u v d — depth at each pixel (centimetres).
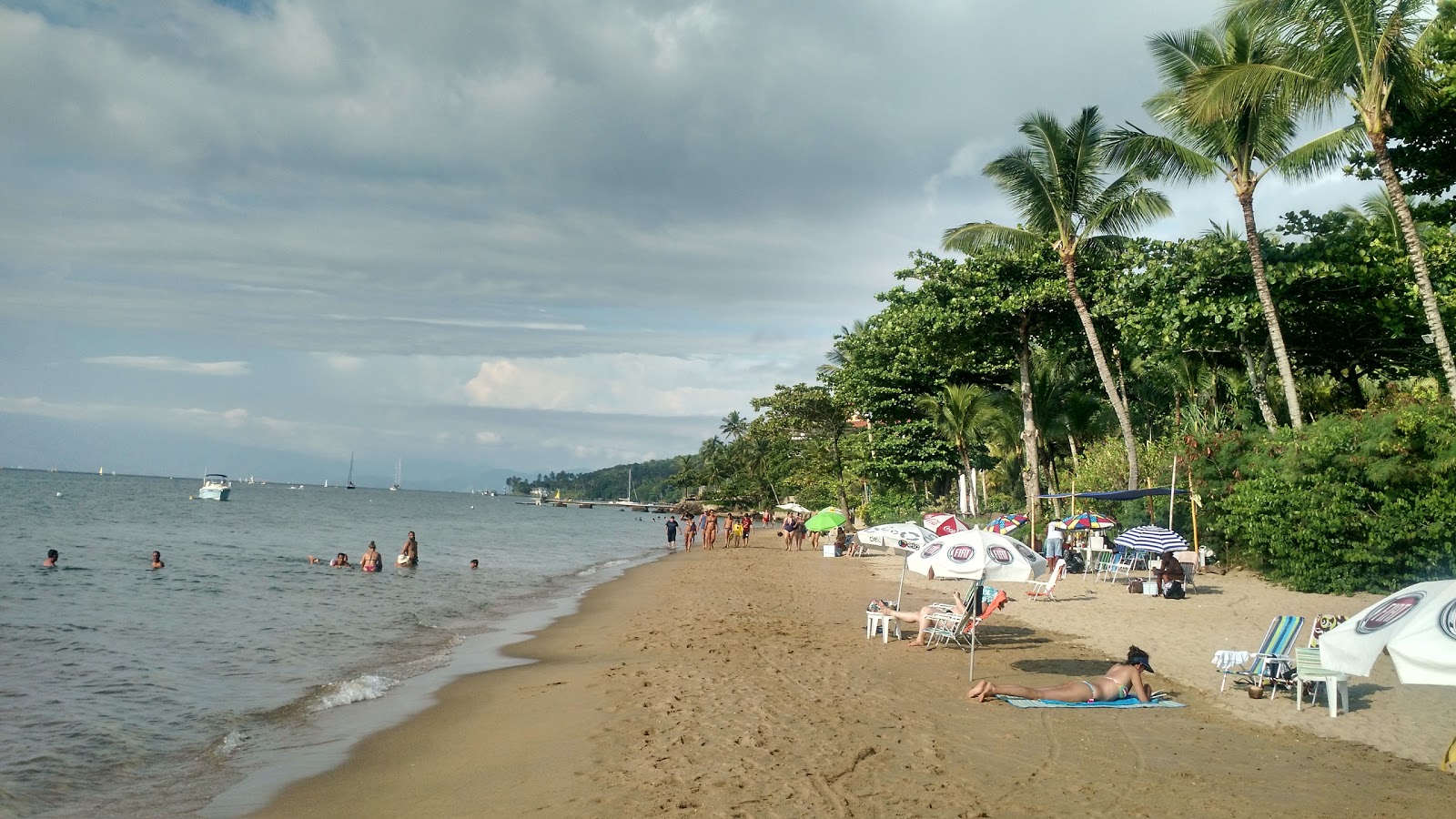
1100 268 3056
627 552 4450
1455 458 1638
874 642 1452
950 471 4091
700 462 13912
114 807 714
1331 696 927
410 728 964
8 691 1088
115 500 8850
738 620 1750
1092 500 3073
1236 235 2595
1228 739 849
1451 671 567
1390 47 1630
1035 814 646
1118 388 3778
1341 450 1844
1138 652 1042
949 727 895
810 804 666
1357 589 1827
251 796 739
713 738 859
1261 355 2622
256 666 1303
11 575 2352
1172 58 2286
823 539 4588
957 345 3419
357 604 2045
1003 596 1335
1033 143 2775
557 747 849
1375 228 2414
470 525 7794
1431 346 2467
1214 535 2325
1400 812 649
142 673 1219
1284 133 2148
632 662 1302
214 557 3195
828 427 5800
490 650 1488
